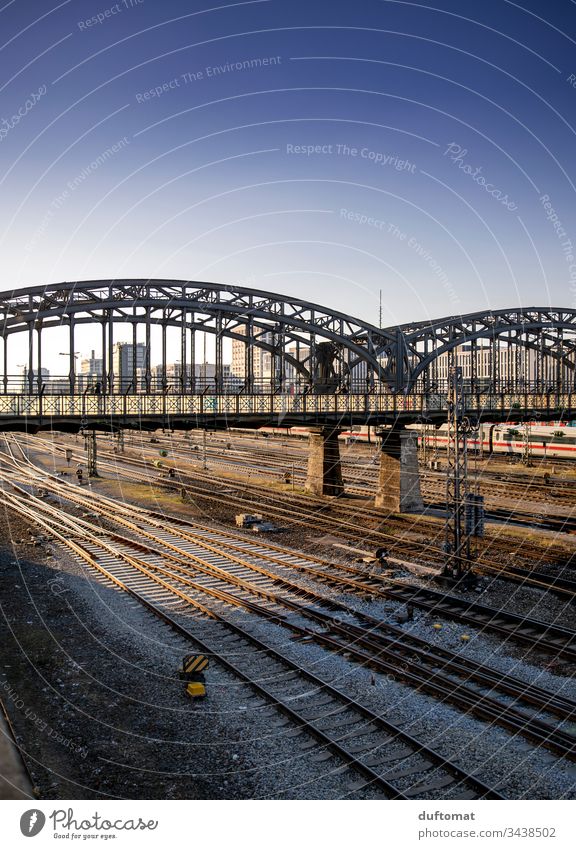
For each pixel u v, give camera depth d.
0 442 96.69
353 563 27.08
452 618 20.55
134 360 35.06
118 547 30.53
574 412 51.41
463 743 13.09
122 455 75.69
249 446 85.31
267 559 27.52
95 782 11.92
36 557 28.61
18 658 17.67
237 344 86.62
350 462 63.38
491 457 67.25
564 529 33.69
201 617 20.62
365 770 11.96
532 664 17.20
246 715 14.39
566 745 12.87
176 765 12.53
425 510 39.81
